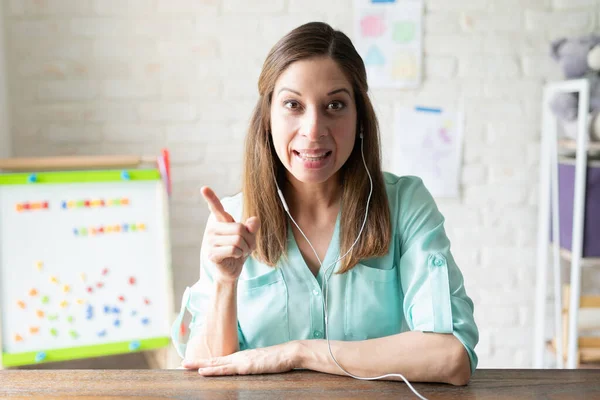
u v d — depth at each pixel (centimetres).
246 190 113
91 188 195
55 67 223
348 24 229
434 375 92
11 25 220
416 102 234
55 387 89
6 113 220
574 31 234
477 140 237
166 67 227
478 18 232
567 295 222
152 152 229
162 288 201
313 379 93
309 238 113
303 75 99
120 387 89
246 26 228
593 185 205
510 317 245
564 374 94
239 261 101
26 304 190
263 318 111
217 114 230
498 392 87
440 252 107
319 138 99
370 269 110
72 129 226
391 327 112
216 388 89
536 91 236
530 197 240
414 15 229
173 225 232
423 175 236
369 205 110
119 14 223
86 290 194
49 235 192
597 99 203
